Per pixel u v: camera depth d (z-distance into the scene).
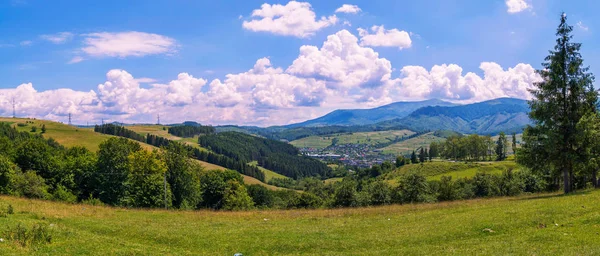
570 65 43.78
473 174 152.25
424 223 29.84
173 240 25.22
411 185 91.25
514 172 105.44
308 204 117.94
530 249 18.88
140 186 80.56
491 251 19.14
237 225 32.06
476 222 27.23
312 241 24.88
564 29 44.59
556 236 21.22
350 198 99.38
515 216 27.91
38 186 74.62
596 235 20.56
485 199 49.69
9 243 19.50
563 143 43.72
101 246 20.94
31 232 21.36
